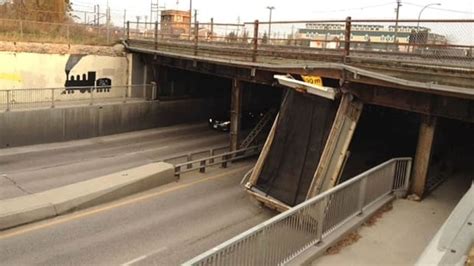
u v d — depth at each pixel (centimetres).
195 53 2495
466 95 1238
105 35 3388
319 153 1454
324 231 910
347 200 989
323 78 1619
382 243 941
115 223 1423
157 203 1634
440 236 518
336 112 1477
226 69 2445
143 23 3925
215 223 1465
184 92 3450
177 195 1739
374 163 1911
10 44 2617
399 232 1009
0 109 2359
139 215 1505
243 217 1532
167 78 3306
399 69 1384
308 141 1492
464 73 1235
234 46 2369
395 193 1282
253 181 1591
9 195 1628
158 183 1841
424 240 973
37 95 2739
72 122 2611
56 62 2831
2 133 2300
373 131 2270
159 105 3161
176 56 2584
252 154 2439
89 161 2209
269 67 1883
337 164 1438
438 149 1791
